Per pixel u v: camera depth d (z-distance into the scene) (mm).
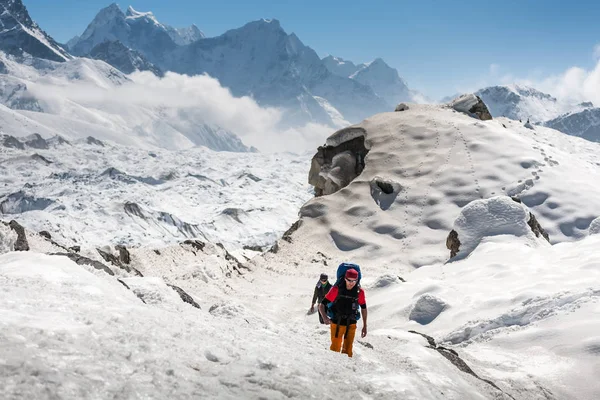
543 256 24109
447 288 20656
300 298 25547
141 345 5824
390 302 21703
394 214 48312
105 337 5754
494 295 18922
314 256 42156
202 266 27719
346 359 8305
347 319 8922
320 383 6137
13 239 17016
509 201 33281
